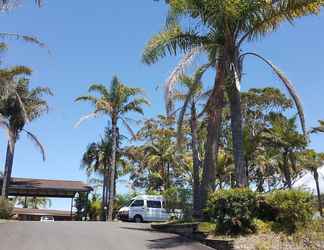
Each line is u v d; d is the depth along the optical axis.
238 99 17.64
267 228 14.74
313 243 13.70
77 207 46.53
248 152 35.25
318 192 33.22
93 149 48.72
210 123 19.80
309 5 17.42
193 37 18.64
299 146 36.16
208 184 19.56
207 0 17.56
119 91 44.97
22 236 16.23
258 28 17.98
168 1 18.94
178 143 18.64
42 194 46.53
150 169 52.91
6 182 40.22
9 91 32.62
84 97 44.06
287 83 17.61
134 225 23.55
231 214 14.88
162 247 14.68
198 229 16.48
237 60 17.97
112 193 43.72
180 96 24.06
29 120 40.97
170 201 23.94
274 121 36.91
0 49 25.30
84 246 14.65
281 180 43.88
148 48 18.61
